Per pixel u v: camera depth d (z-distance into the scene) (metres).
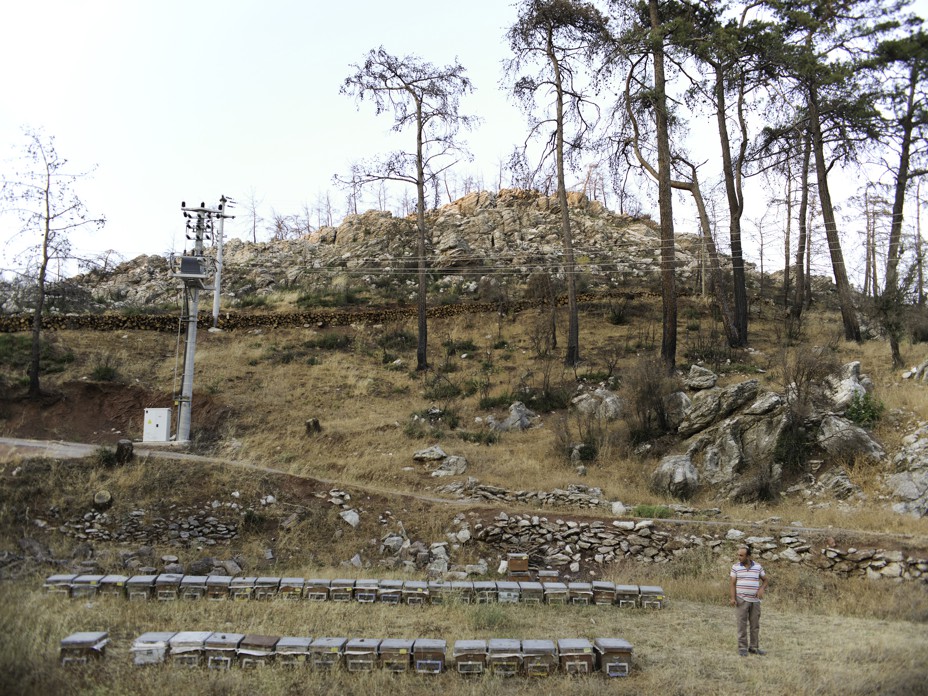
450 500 19.67
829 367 24.62
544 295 41.78
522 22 32.53
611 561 16.86
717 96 34.19
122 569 14.98
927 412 22.23
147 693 8.40
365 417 27.02
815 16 33.56
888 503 19.02
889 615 13.79
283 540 17.17
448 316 40.62
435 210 63.38
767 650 10.94
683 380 27.19
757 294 47.28
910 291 29.92
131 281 49.56
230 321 37.41
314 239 60.38
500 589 13.68
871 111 32.28
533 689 9.14
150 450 21.88
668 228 29.50
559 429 24.86
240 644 9.70
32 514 16.66
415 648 9.71
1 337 30.84
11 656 8.63
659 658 10.40
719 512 19.06
